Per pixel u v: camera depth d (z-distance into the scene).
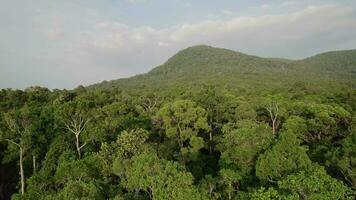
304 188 21.42
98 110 45.31
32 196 27.38
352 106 62.69
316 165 28.73
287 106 57.81
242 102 59.72
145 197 27.02
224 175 31.67
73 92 65.50
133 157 27.86
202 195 24.33
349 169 30.95
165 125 50.53
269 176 29.36
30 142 37.97
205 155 51.34
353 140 34.25
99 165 30.02
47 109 41.75
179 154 46.28
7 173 44.31
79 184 24.22
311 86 113.25
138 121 49.41
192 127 50.59
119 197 24.33
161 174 24.25
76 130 40.41
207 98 60.06
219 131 58.97
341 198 21.55
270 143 34.28
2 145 42.25
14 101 51.09
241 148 35.38
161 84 190.62
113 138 42.44
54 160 36.81
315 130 49.62
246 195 28.52
